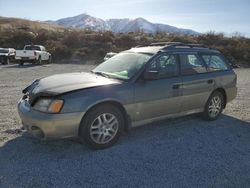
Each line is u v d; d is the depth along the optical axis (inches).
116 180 151.6
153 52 223.3
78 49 1430.9
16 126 233.6
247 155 189.3
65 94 175.9
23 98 206.2
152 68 213.3
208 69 254.1
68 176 154.3
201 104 248.5
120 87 194.2
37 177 152.2
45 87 187.3
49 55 1186.6
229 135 227.9
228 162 177.5
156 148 195.8
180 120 261.6
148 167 167.3
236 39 1544.0
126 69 214.1
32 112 179.8
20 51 1023.0
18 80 544.7
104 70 226.4
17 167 162.7
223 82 263.1
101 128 188.9
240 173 163.5
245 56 1273.4
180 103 229.6
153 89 209.2
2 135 212.1
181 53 235.9
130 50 244.4
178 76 227.8
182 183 150.3
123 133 221.9
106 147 192.9
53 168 162.7
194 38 1604.3
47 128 172.2
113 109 192.2
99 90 185.8
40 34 1656.0
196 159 180.2
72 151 187.2
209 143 208.8
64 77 208.8
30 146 193.3
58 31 1833.2
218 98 264.1
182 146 201.3
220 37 1563.7
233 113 297.0
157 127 239.9
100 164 169.6
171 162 174.9
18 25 2268.7
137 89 201.0
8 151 184.1
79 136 185.3
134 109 201.6
